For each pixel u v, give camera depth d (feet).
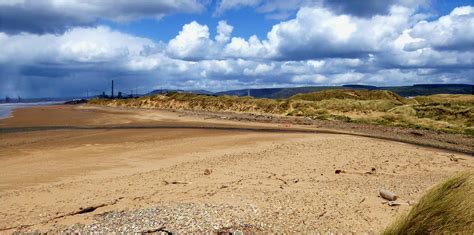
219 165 56.29
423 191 41.06
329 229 28.78
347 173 51.24
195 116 195.83
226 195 39.01
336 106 209.56
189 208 33.32
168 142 84.17
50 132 111.45
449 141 101.19
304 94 284.61
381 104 204.03
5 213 34.37
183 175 49.52
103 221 30.76
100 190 42.29
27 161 62.54
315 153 67.05
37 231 29.04
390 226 21.99
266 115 211.61
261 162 58.59
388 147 77.10
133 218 30.94
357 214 32.58
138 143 82.79
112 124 142.51
